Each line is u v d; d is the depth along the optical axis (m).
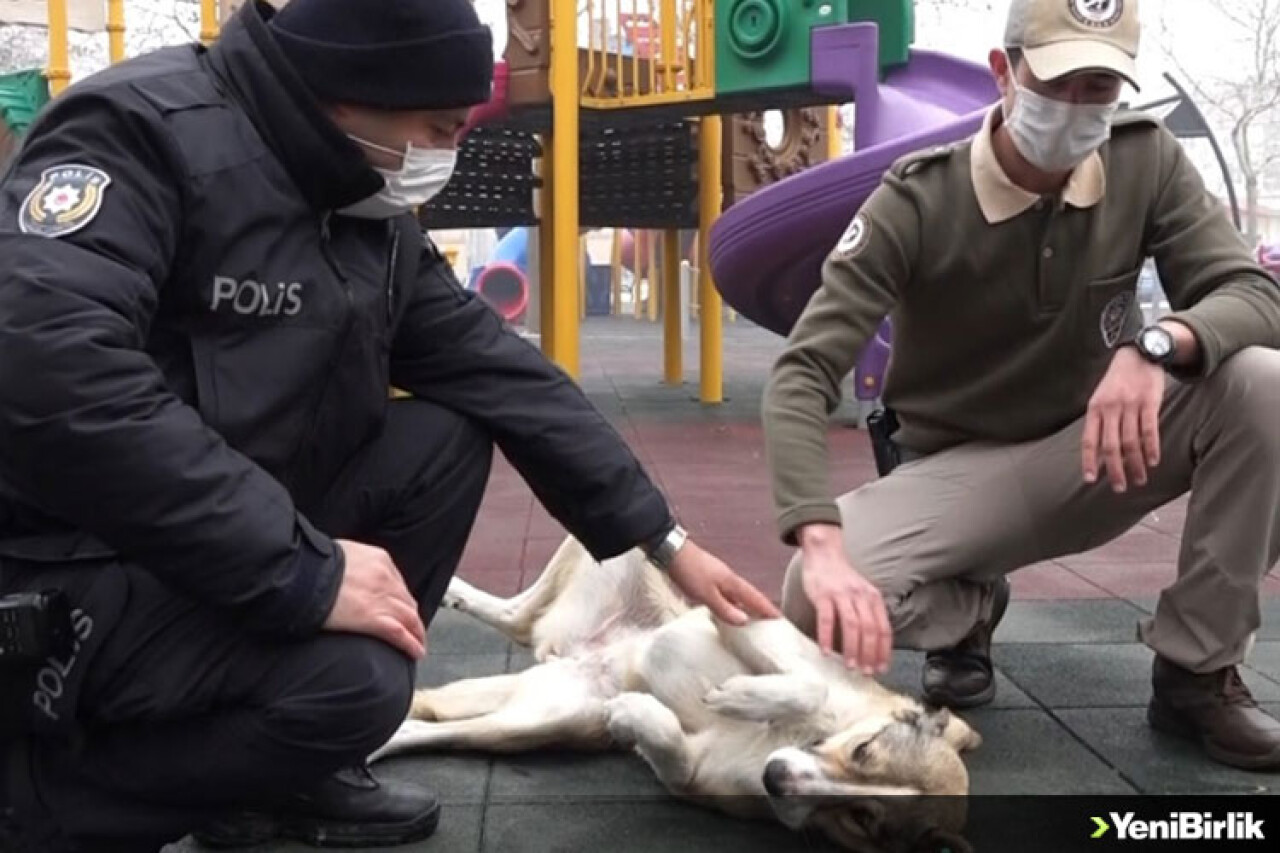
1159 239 2.84
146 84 1.90
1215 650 2.78
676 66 7.62
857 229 2.79
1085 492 2.90
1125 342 2.69
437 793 2.70
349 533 2.22
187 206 1.87
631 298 21.25
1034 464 2.92
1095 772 2.76
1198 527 2.79
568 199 7.21
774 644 2.72
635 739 2.63
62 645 1.84
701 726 2.75
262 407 1.94
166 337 1.91
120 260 1.78
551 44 7.20
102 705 1.89
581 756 2.91
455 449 2.33
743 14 6.90
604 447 2.38
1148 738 2.95
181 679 1.88
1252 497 2.71
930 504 2.95
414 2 1.91
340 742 1.93
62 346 1.70
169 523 1.76
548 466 2.37
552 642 3.20
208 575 1.79
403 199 2.04
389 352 2.26
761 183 8.97
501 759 2.89
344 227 2.07
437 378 2.37
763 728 2.66
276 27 1.94
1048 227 2.76
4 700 1.87
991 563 2.98
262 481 1.85
